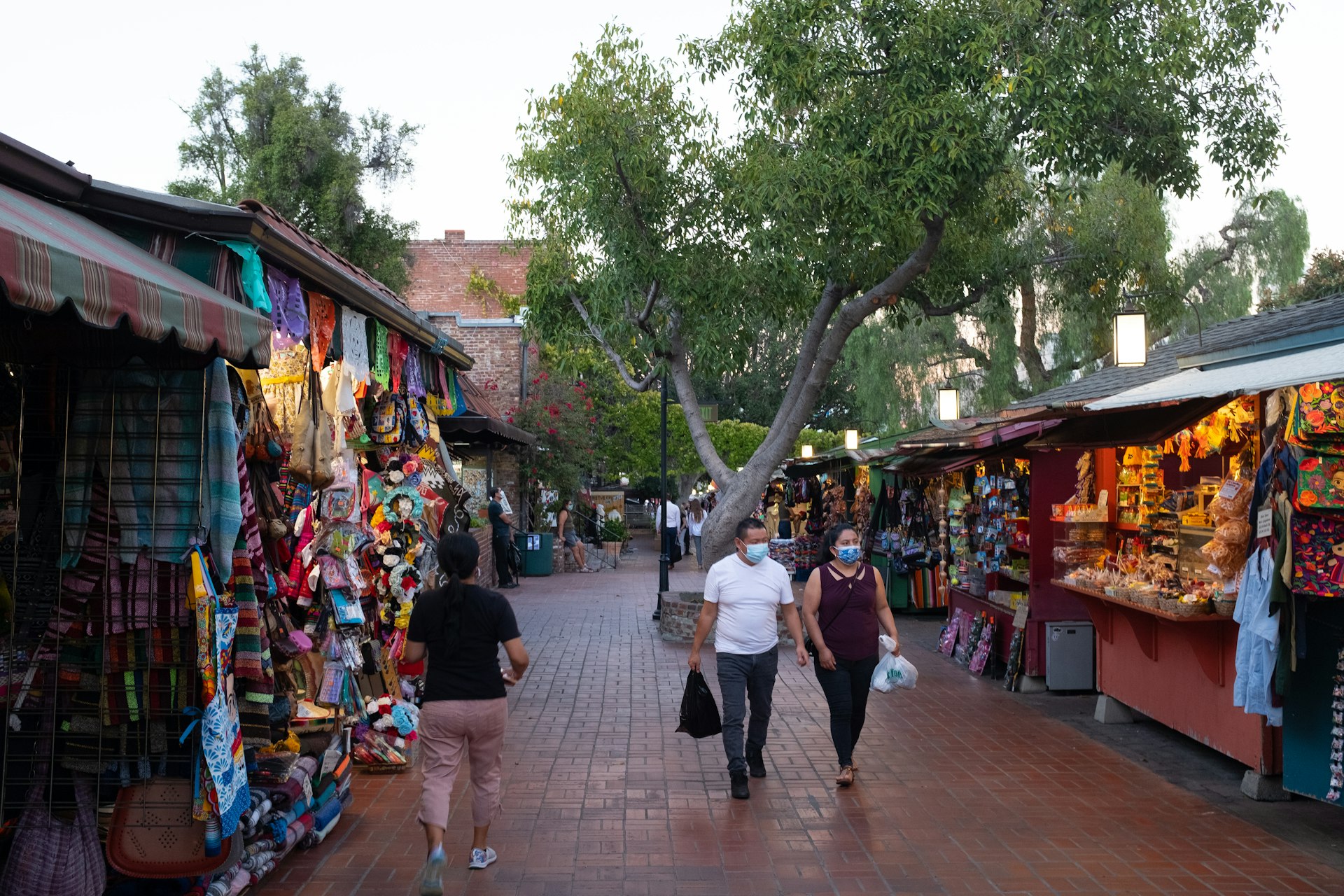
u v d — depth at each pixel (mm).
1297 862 5719
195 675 4719
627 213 14070
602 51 14062
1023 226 21547
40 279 3172
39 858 4457
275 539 5387
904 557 17062
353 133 23016
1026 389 26922
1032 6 11922
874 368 29484
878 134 12133
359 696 7016
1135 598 8000
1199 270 26406
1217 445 7883
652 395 35531
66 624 4652
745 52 13188
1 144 4336
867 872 5547
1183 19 12281
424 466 9969
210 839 4586
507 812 6574
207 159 22641
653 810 6625
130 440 4703
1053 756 8055
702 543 14211
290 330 6480
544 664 12297
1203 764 7805
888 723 9219
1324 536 6141
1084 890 5305
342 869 5551
